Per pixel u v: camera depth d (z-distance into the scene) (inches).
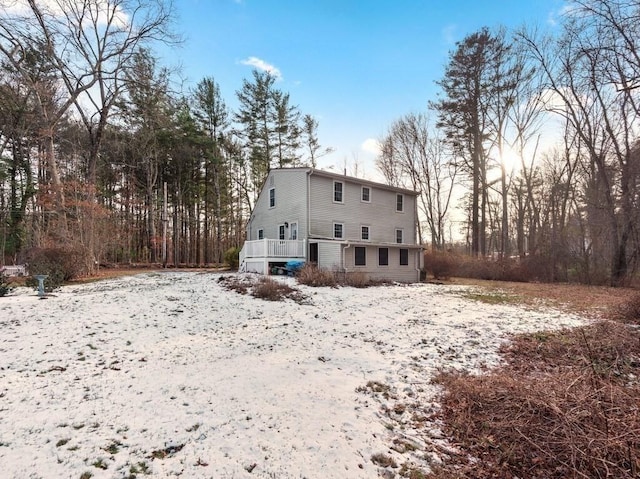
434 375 175.9
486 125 942.4
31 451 101.0
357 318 312.3
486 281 743.1
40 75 672.4
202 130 1120.2
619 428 100.3
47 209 698.8
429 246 1173.1
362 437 115.4
